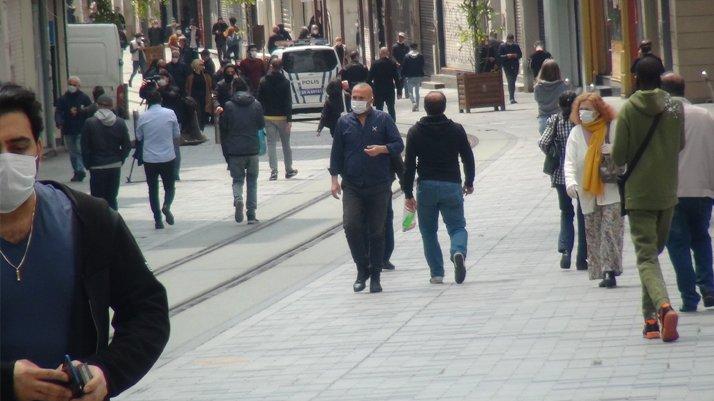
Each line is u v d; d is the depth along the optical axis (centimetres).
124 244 1255
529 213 5112
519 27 12769
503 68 11481
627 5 10050
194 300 3994
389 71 10138
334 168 3812
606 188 3459
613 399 2361
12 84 1240
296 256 4691
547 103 5278
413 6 15250
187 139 9719
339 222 5453
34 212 1226
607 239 3488
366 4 17362
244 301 3897
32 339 1206
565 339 2938
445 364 2809
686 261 3069
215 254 4869
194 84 10969
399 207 5709
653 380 2480
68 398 1168
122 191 7119
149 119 5597
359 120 3788
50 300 1214
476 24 11456
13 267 1210
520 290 3609
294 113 12206
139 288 1258
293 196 6450
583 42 11038
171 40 15288
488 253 4309
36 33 9231
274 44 15762
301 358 3030
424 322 3303
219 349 3228
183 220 5862
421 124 3778
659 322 2866
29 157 1204
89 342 1234
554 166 3838
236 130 5553
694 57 9169
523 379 2600
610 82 10762
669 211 2859
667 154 2834
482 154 7381
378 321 3378
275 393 2698
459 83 10756
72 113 7738
